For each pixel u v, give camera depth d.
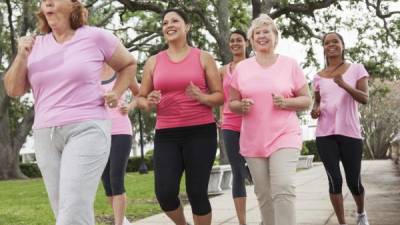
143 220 7.57
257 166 4.54
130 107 4.56
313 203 8.98
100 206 9.62
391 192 10.61
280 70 4.58
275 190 4.37
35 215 8.82
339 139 5.69
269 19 4.69
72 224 3.19
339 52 5.85
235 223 7.20
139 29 24.89
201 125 4.51
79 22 3.52
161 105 4.57
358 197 5.92
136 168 38.22
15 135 29.17
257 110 4.52
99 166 3.36
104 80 5.32
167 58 4.66
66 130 3.35
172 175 4.48
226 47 18.31
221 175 12.09
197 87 4.48
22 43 3.50
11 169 28.84
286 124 4.48
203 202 4.53
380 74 22.92
